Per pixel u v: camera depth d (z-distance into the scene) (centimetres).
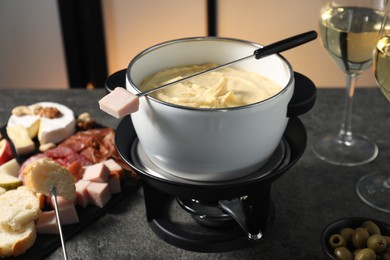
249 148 85
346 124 128
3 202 102
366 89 149
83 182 108
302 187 114
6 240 96
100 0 250
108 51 264
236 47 99
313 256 97
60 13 253
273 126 86
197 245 98
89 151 121
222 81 89
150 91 84
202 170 88
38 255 97
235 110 80
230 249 98
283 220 105
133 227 103
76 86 274
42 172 100
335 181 116
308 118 137
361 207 108
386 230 95
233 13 250
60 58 265
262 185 88
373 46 113
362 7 112
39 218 101
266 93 91
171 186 87
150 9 251
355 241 93
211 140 83
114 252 98
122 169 113
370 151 125
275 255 97
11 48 261
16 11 251
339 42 114
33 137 131
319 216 106
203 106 86
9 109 140
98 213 105
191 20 253
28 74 268
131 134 102
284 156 98
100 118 137
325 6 118
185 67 100
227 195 88
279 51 92
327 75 266
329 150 125
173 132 83
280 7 247
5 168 115
